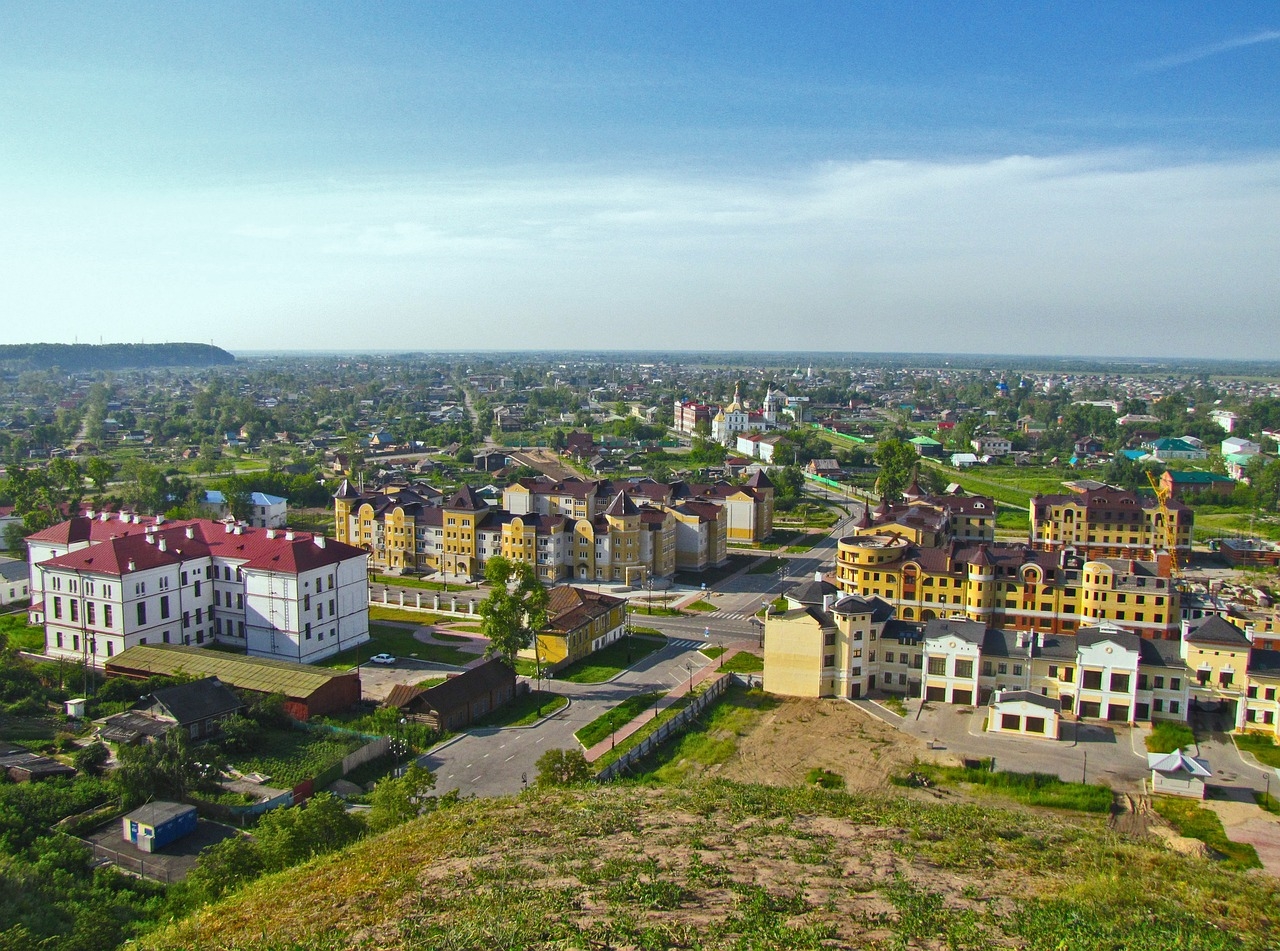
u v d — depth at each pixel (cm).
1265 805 10519
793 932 5734
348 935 5847
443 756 11825
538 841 7575
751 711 13500
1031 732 12544
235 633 15888
